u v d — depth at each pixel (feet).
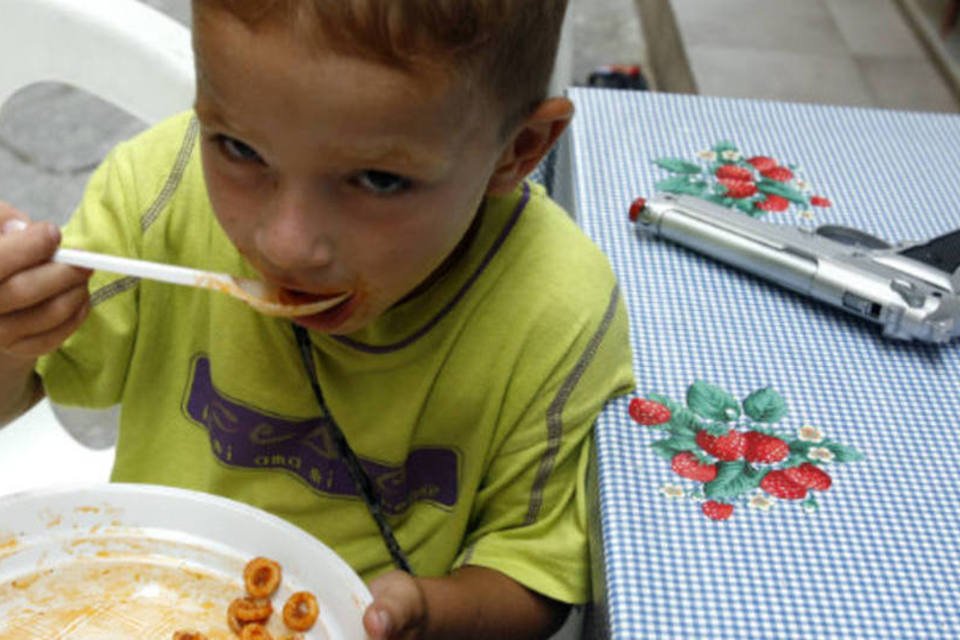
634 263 3.09
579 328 2.55
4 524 2.30
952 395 2.74
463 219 2.11
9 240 2.16
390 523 2.81
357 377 2.60
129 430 2.93
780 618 2.13
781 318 2.95
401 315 2.49
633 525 2.32
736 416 2.62
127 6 3.34
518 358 2.55
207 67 1.82
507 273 2.54
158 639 2.24
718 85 9.09
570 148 3.67
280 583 2.31
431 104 1.81
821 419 2.64
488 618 2.52
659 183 3.45
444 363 2.56
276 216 1.94
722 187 3.46
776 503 2.40
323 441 2.75
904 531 2.34
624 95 3.95
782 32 10.02
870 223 3.33
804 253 2.98
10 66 3.45
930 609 2.17
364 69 1.74
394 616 2.20
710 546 2.28
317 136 1.81
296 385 2.68
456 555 2.81
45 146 7.67
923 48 10.12
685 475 2.46
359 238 1.98
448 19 1.75
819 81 9.41
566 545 2.60
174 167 2.71
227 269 2.66
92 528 2.35
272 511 2.85
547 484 2.63
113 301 2.71
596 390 2.59
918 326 2.82
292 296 2.16
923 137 3.87
